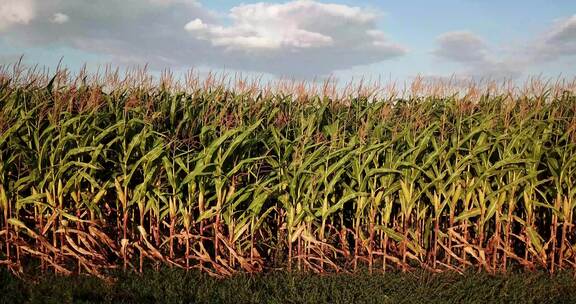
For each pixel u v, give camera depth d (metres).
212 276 8.37
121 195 8.48
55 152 8.31
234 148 8.33
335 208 8.71
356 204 9.35
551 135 9.84
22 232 8.77
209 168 8.64
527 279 8.52
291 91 10.91
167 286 7.80
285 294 7.75
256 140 8.87
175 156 8.45
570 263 9.26
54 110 8.51
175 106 9.34
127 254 8.77
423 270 8.73
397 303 7.42
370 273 8.59
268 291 7.88
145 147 8.84
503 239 9.96
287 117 10.03
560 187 9.03
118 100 9.41
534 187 9.12
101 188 8.54
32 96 9.48
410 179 8.80
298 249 8.88
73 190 8.59
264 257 9.38
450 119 10.10
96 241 8.70
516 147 8.98
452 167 9.15
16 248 8.66
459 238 8.93
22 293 7.41
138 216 9.58
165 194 8.53
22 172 9.02
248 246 8.77
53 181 8.39
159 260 8.71
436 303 7.46
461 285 8.16
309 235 8.82
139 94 9.35
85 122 8.45
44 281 7.77
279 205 9.34
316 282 8.14
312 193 8.77
